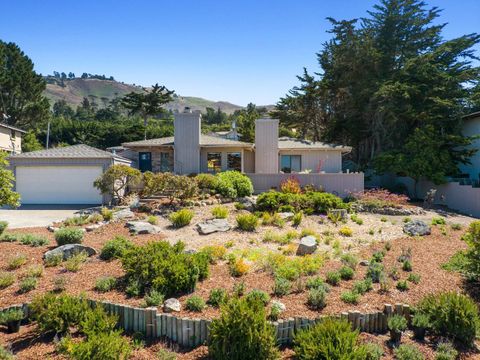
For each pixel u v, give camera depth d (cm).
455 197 1984
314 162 2375
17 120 4050
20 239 924
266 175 1914
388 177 2603
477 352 530
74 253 793
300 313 562
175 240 1002
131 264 654
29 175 1881
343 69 2900
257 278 706
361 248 961
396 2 2741
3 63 3869
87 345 433
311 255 880
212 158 2336
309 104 3528
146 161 2395
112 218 1243
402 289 673
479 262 706
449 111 2336
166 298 605
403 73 2428
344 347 462
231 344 460
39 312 527
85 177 1873
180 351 504
